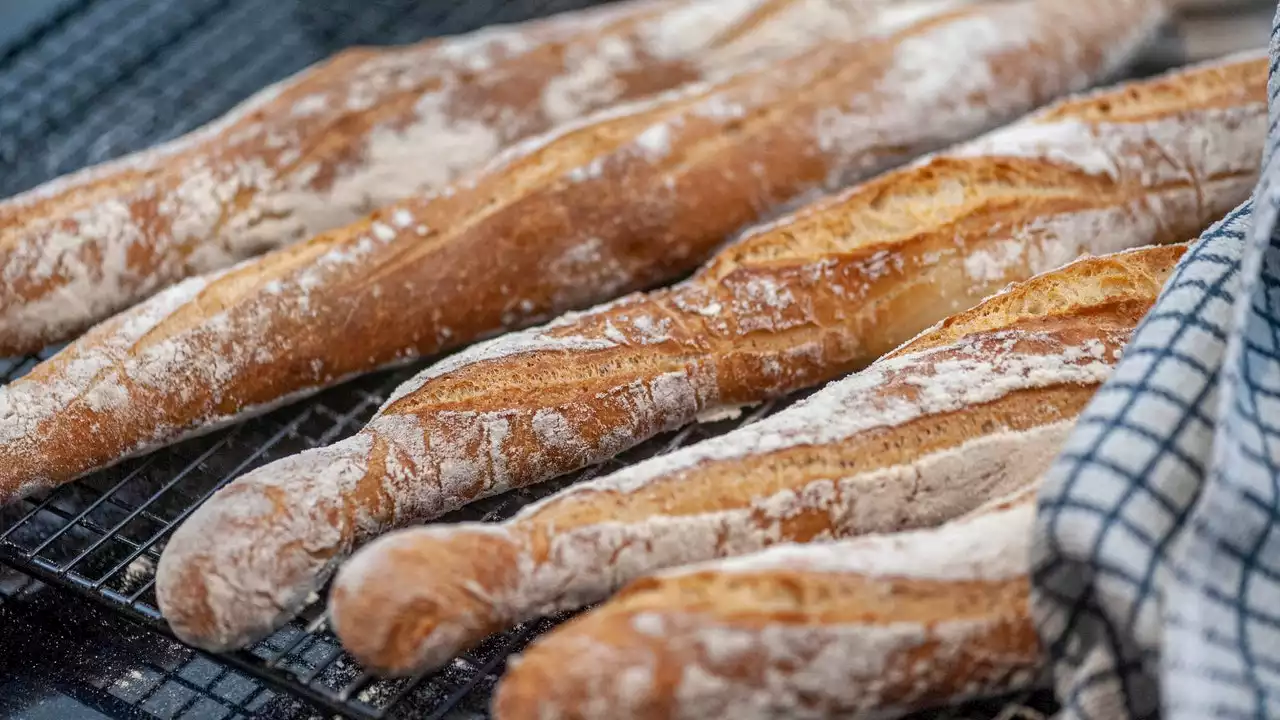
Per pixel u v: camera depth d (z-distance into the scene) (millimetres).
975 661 1056
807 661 1041
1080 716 1043
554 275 1243
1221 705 1013
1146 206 1228
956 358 1136
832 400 1128
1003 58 1314
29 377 1198
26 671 1168
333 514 1120
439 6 1500
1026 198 1213
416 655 1069
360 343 1220
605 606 1056
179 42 1479
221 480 1217
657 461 1109
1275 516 1032
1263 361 1069
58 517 1217
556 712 1032
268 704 1146
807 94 1289
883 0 1365
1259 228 1072
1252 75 1258
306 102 1300
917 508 1112
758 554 1064
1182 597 1023
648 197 1250
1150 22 1364
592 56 1335
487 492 1156
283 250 1235
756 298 1190
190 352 1199
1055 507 1045
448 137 1301
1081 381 1124
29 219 1264
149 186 1271
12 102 1438
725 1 1363
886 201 1221
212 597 1098
